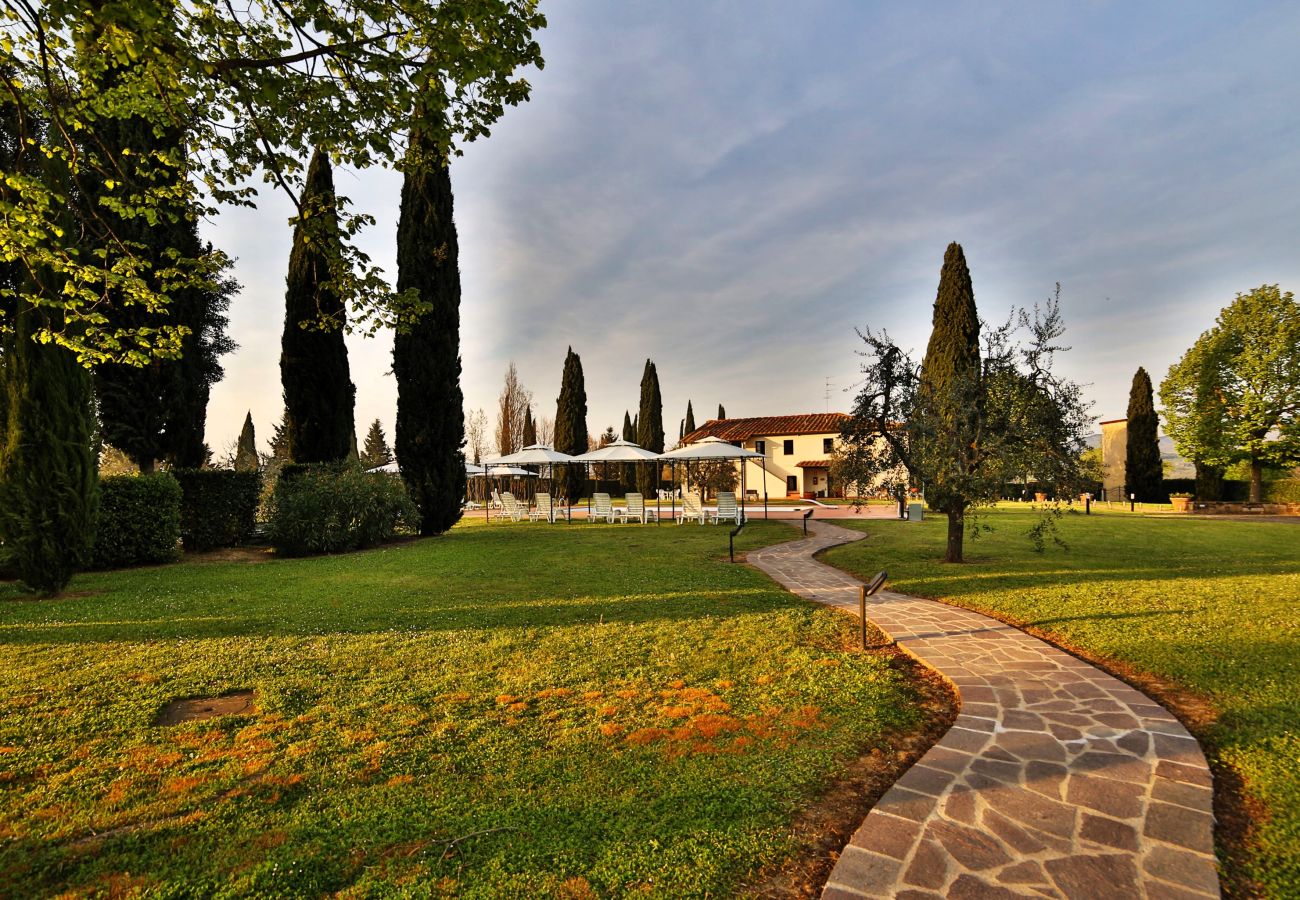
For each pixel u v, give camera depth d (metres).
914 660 5.53
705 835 2.78
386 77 4.84
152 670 5.14
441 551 13.42
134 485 11.29
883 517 23.20
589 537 16.41
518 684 4.80
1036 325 9.93
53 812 2.99
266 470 17.38
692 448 20.47
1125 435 35.00
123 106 5.65
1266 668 4.82
